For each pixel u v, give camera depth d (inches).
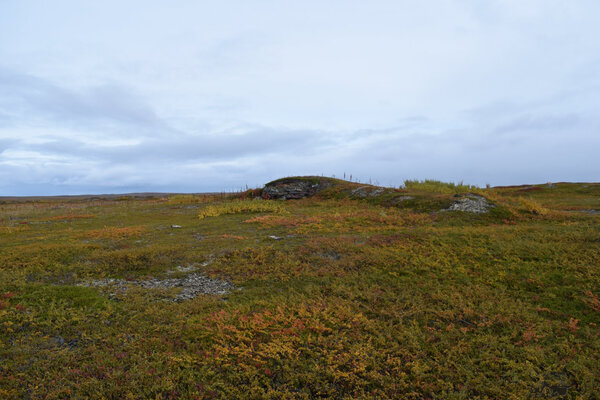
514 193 1737.2
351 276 510.9
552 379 287.4
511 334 354.0
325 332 358.3
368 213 1015.6
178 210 1302.9
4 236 831.1
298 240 717.3
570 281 464.1
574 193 1571.1
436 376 293.4
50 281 493.7
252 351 319.0
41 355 313.9
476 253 578.2
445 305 417.7
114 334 354.6
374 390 273.3
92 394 263.3
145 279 513.7
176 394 267.9
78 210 1395.2
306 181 1654.8
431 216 942.4
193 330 358.9
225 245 685.9
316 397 266.8
